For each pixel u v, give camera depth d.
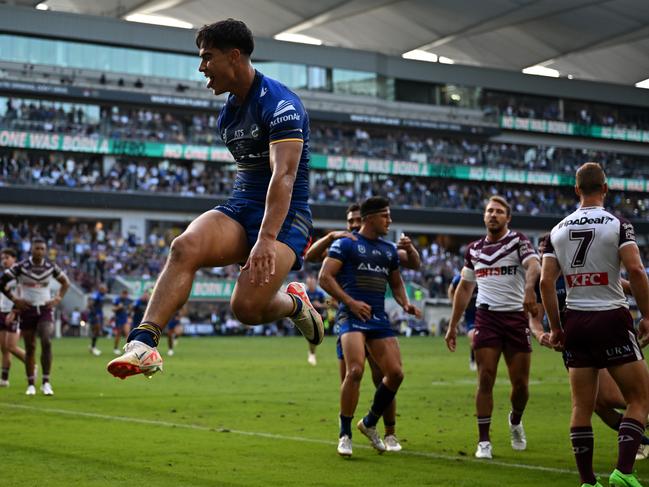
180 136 54.59
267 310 4.88
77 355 27.38
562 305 9.40
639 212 69.75
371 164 59.91
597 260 6.64
